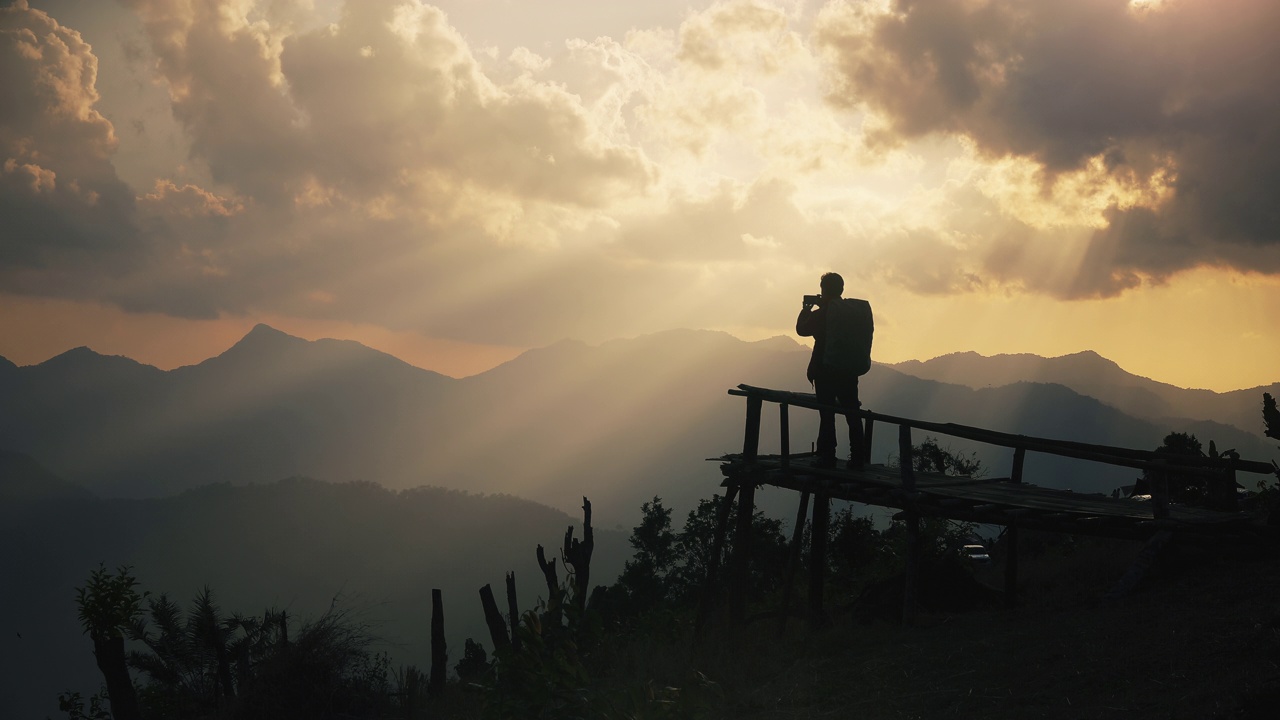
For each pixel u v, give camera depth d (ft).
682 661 34.06
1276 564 26.63
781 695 26.32
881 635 31.63
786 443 38.83
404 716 36.78
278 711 36.63
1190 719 17.21
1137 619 24.77
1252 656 19.47
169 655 49.75
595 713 23.67
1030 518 31.40
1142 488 62.08
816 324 39.17
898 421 34.45
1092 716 18.95
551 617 33.12
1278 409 36.37
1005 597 34.04
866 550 64.80
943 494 33.27
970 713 21.20
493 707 25.40
